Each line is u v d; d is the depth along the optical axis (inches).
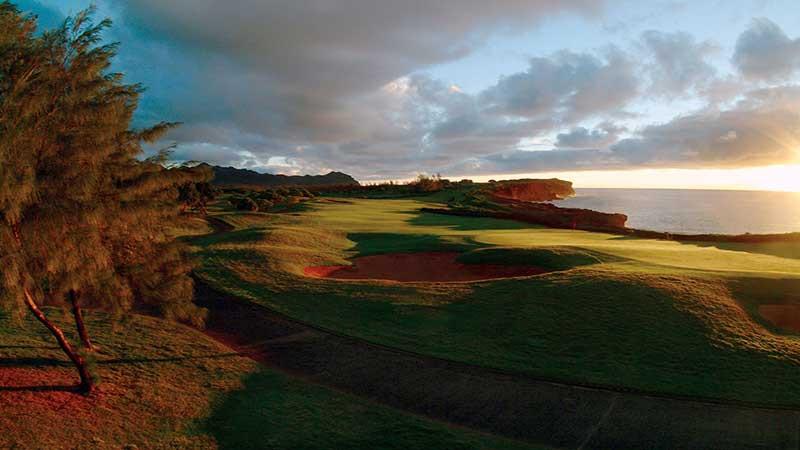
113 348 681.6
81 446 436.8
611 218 3543.3
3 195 386.9
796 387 573.6
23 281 427.8
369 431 494.0
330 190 5915.4
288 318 858.1
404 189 6033.5
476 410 549.6
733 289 877.2
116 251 547.5
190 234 1875.0
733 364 629.3
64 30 460.1
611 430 503.2
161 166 556.1
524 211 3715.6
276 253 1352.1
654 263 1155.3
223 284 1070.4
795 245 1716.3
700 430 497.4
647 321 753.6
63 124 452.8
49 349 653.3
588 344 702.5
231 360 677.9
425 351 708.7
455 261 1371.8
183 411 523.2
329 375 642.2
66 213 432.8
